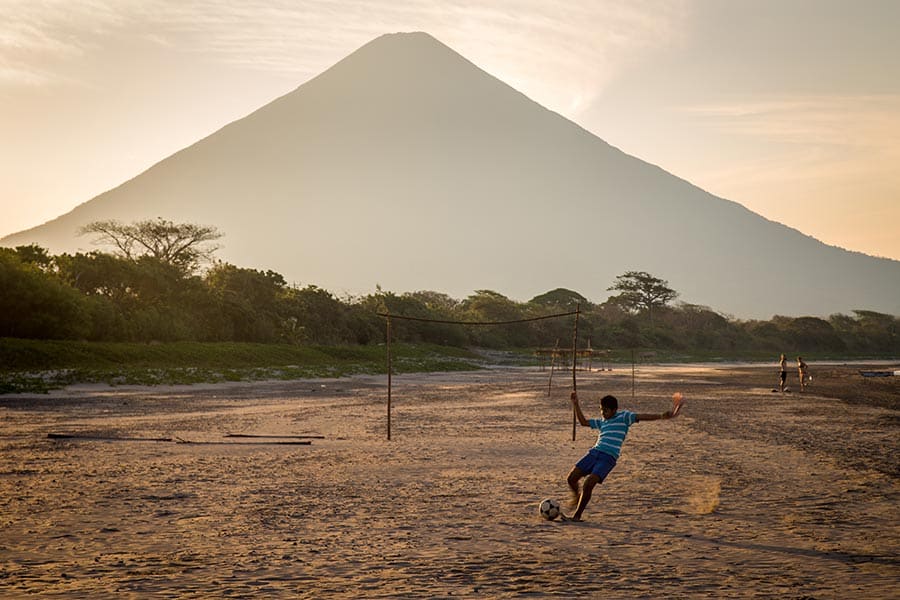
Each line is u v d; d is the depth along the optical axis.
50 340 53.00
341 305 94.56
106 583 8.38
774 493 13.70
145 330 63.31
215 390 43.88
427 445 20.75
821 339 186.88
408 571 8.82
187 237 91.94
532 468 16.70
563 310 142.88
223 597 7.86
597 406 34.78
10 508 12.46
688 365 110.81
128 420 27.34
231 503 12.90
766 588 8.14
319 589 8.12
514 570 8.85
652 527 11.08
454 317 119.38
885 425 26.19
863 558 9.38
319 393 42.38
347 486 14.52
